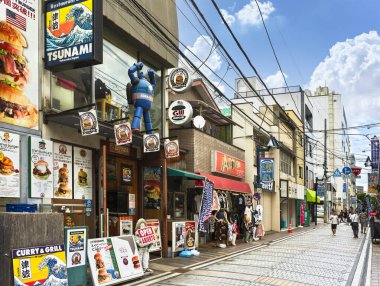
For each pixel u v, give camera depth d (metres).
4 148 8.65
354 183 118.50
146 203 14.60
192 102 18.67
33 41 9.66
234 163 22.91
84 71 11.56
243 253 15.70
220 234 17.62
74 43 9.58
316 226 40.56
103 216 11.26
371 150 43.50
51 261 7.53
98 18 9.61
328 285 9.80
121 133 10.54
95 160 11.90
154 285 9.40
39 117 9.77
